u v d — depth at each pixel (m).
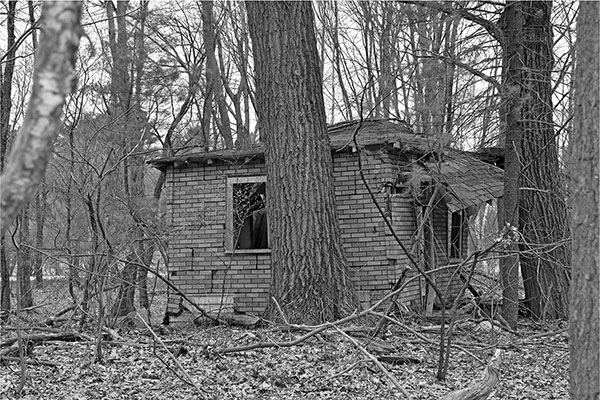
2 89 15.65
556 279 13.66
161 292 14.85
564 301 13.65
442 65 10.00
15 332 10.73
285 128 11.89
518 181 11.86
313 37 12.17
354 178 14.24
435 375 8.09
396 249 13.96
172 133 21.48
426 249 14.52
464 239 17.36
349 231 14.28
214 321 12.32
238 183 15.33
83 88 12.29
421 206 13.68
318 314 11.41
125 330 11.86
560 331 9.66
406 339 9.77
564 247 13.73
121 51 17.06
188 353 9.48
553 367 8.91
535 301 13.80
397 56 16.06
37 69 1.13
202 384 7.68
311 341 9.99
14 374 8.10
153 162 15.62
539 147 13.70
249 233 15.51
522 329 12.30
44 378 7.95
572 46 12.03
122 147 14.52
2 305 14.76
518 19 12.05
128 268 12.89
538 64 13.58
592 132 3.29
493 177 15.84
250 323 12.10
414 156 14.00
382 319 8.88
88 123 13.00
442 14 12.59
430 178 10.59
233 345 9.88
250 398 7.11
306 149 11.86
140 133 16.41
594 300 3.28
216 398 7.02
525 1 13.27
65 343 10.23
